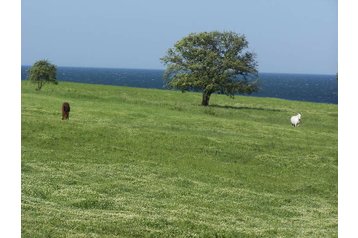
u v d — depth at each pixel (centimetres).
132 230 1552
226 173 2886
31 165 2514
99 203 1895
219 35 7669
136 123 4353
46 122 3753
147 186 2336
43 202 1814
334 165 3341
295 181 2872
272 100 8881
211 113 5956
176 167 2881
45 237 1369
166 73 7712
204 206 2102
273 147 3734
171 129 4225
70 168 2575
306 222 1998
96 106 5488
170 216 1805
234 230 1695
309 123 5778
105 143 3325
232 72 7612
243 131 4491
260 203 2289
